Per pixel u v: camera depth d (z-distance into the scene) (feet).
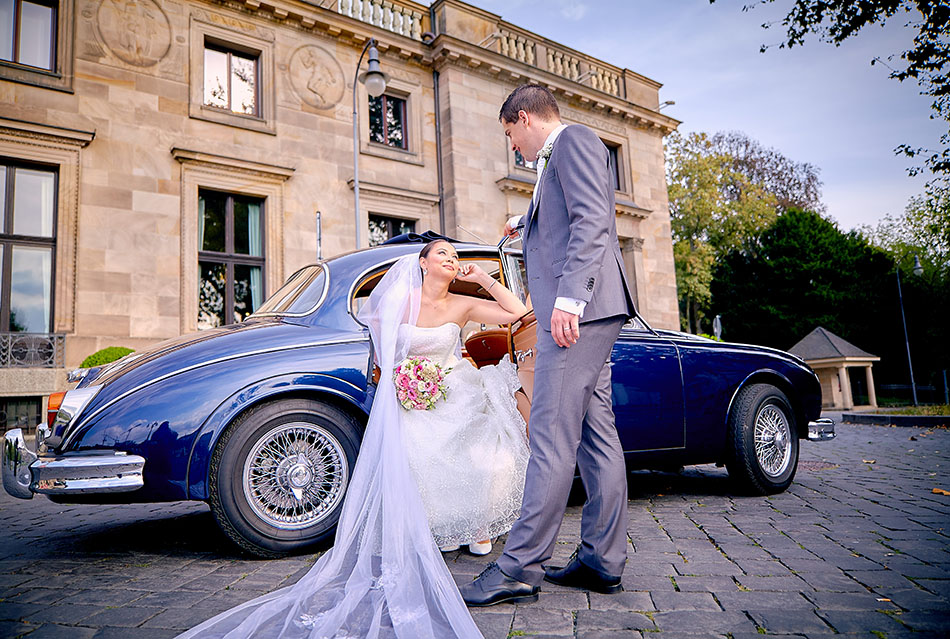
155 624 6.76
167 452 8.84
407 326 9.30
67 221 35.53
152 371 9.27
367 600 6.84
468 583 7.74
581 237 7.08
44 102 35.65
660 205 67.77
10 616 7.07
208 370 9.32
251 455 9.35
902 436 29.50
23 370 32.78
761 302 111.96
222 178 41.01
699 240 108.17
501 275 12.17
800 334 107.65
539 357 7.61
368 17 50.42
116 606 7.39
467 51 52.47
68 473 8.44
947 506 12.03
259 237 43.01
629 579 7.80
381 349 8.79
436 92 52.80
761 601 6.86
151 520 13.56
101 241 36.35
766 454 13.84
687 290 103.19
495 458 8.98
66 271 35.19
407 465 7.61
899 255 111.04
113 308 36.29
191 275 39.01
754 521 11.01
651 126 67.67
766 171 122.52
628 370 12.21
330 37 47.19
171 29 40.14
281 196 43.27
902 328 105.29
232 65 43.39
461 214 50.85
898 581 7.43
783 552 8.87
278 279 42.68
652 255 66.23
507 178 52.70
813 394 14.82
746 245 117.80
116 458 8.56
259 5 43.39
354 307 10.80
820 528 10.34
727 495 13.92
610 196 7.67
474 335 12.32
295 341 9.98
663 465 12.80
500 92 55.11
